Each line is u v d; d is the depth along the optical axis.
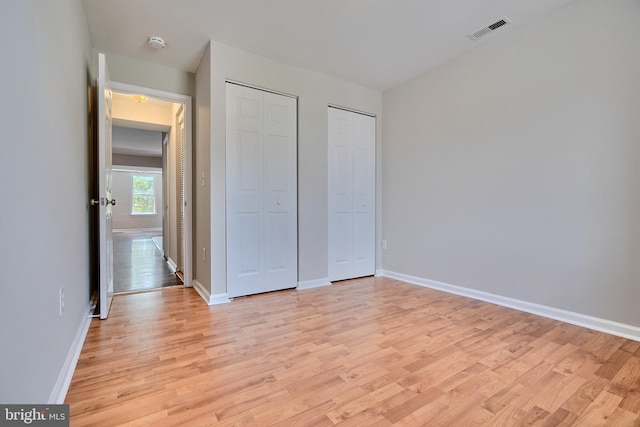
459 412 1.31
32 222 1.10
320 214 3.43
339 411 1.31
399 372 1.62
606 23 2.14
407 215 3.63
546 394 1.43
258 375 1.58
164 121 4.41
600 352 1.84
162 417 1.26
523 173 2.59
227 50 2.82
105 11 2.29
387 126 3.88
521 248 2.61
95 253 2.86
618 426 1.22
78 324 1.92
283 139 3.18
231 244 2.88
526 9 2.36
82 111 2.20
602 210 2.17
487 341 1.99
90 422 1.22
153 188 11.92
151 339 2.00
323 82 3.43
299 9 2.31
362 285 3.45
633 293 2.04
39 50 1.21
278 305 2.72
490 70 2.80
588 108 2.23
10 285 0.90
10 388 0.89
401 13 2.38
